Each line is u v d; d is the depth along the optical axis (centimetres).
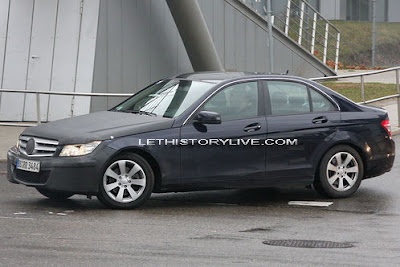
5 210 2105
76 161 2080
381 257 1623
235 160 2217
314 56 5284
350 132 2345
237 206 2228
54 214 2055
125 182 2136
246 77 2284
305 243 1752
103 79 4053
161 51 4309
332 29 6284
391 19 7344
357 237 1822
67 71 4003
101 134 2111
